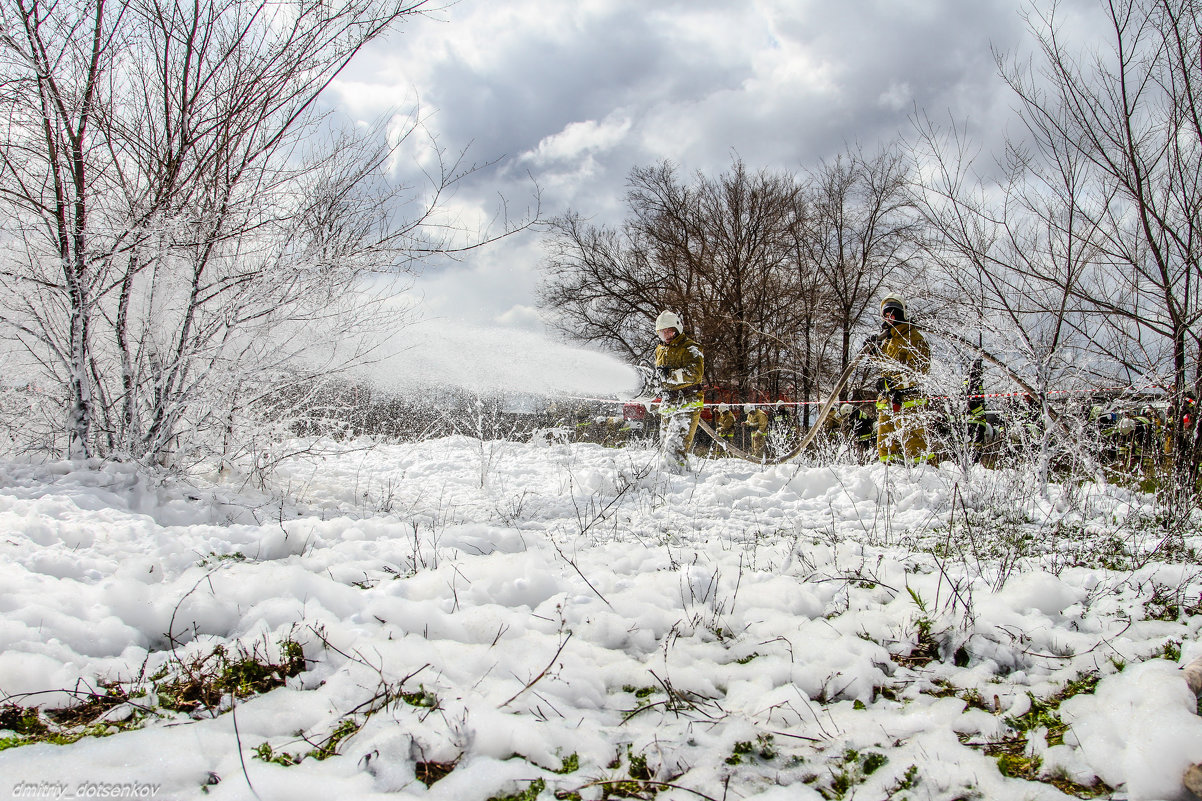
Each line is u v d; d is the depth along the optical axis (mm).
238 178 5391
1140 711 2057
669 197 27672
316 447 6328
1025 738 2156
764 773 1948
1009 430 6051
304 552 3816
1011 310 6184
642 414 10945
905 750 2049
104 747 1878
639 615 2990
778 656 2670
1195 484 5430
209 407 5387
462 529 4312
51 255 5000
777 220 25641
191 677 2336
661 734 2117
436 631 2740
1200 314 5590
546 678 2391
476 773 1845
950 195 6578
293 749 1977
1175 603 3090
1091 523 4996
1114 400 5914
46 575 2975
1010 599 3059
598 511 5559
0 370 5117
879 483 6293
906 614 2941
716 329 24516
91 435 5211
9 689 2182
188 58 5180
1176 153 5762
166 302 5301
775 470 6652
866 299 22453
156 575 3287
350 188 5797
